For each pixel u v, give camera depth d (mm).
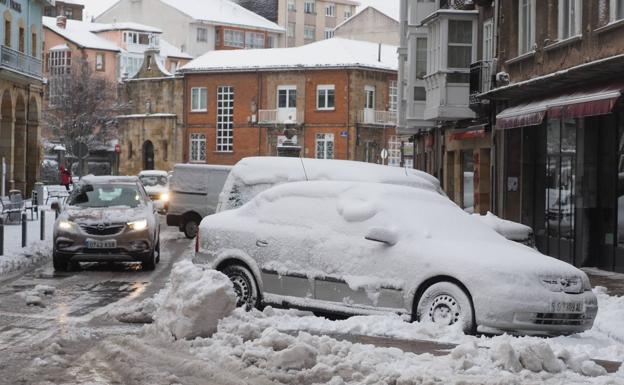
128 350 11562
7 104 59531
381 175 17703
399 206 14125
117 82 102188
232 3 130125
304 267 14211
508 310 12516
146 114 91750
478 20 38344
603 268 25406
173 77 90562
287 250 14469
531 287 12695
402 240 13539
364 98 83812
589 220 25828
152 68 92625
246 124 86938
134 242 21906
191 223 33750
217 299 12109
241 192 18000
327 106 84062
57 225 21922
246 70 86375
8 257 23203
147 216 22516
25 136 62812
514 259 13070
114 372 10367
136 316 14000
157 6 124438
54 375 10227
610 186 25047
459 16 38594
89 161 96500
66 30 116625
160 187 47156
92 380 9984
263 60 86938
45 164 87188
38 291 17422
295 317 13289
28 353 11422
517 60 30078
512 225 20594
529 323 12578
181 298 12164
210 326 12078
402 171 18391
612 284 21547
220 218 15594
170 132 90688
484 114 35031
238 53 89812
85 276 20938
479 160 38406
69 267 22922
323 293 13969
